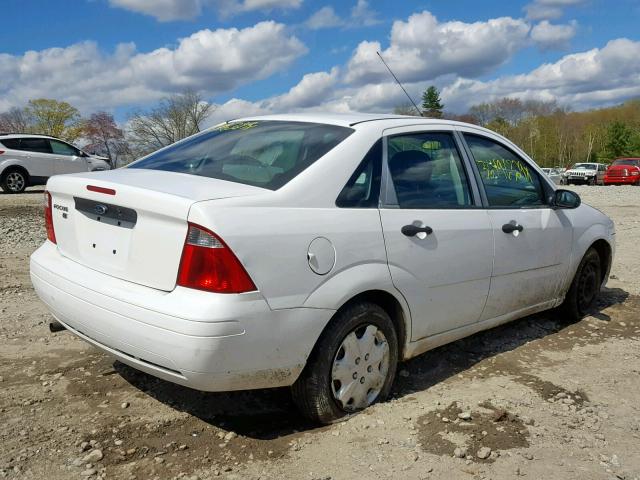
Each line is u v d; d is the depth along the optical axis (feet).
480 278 13.70
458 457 10.25
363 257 11.10
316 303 10.33
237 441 10.65
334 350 10.89
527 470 9.96
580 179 134.41
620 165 122.93
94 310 10.33
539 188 16.31
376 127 12.48
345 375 11.19
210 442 10.61
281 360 10.05
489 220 14.02
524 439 10.93
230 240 9.43
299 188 10.70
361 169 11.69
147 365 9.98
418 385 13.23
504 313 14.94
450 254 12.84
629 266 26.53
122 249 10.43
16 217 42.60
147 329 9.57
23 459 9.87
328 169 11.18
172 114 140.05
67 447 10.30
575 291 17.61
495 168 14.96
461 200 13.70
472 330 14.14
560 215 16.61
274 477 9.57
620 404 12.59
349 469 9.84
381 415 11.55
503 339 16.46
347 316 11.00
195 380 9.50
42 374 13.37
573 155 335.67
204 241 9.39
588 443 10.91
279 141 12.25
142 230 10.07
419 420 11.48
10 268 24.34
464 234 13.19
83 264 11.19
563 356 15.31
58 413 11.53
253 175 11.20
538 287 15.85
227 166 11.77
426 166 13.14
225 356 9.38
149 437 10.73
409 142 12.99
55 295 11.23
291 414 11.74
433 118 14.11
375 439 10.75
